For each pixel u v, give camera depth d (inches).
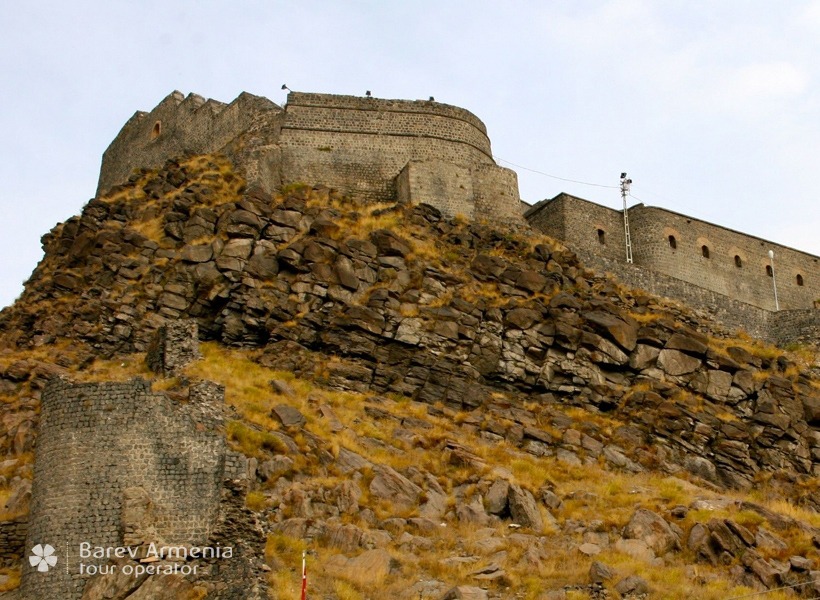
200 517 1083.3
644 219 2310.5
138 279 1797.5
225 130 2228.1
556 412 1724.9
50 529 1063.0
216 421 1296.8
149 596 1018.1
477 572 1171.3
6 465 1347.2
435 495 1366.9
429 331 1772.9
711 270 2353.6
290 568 1116.5
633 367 1846.7
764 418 1813.5
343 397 1606.8
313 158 2146.9
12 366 1568.7
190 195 1941.4
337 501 1288.1
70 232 1927.9
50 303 1774.1
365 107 2220.7
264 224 1875.0
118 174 2487.7
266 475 1294.3
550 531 1316.4
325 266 1813.5
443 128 2240.4
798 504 1621.6
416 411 1636.3
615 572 1162.6
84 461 1093.8
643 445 1694.1
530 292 1932.8
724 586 1157.7
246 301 1749.5
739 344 2110.0
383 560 1166.3
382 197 2148.1
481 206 2153.1
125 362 1638.8
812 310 2285.9
